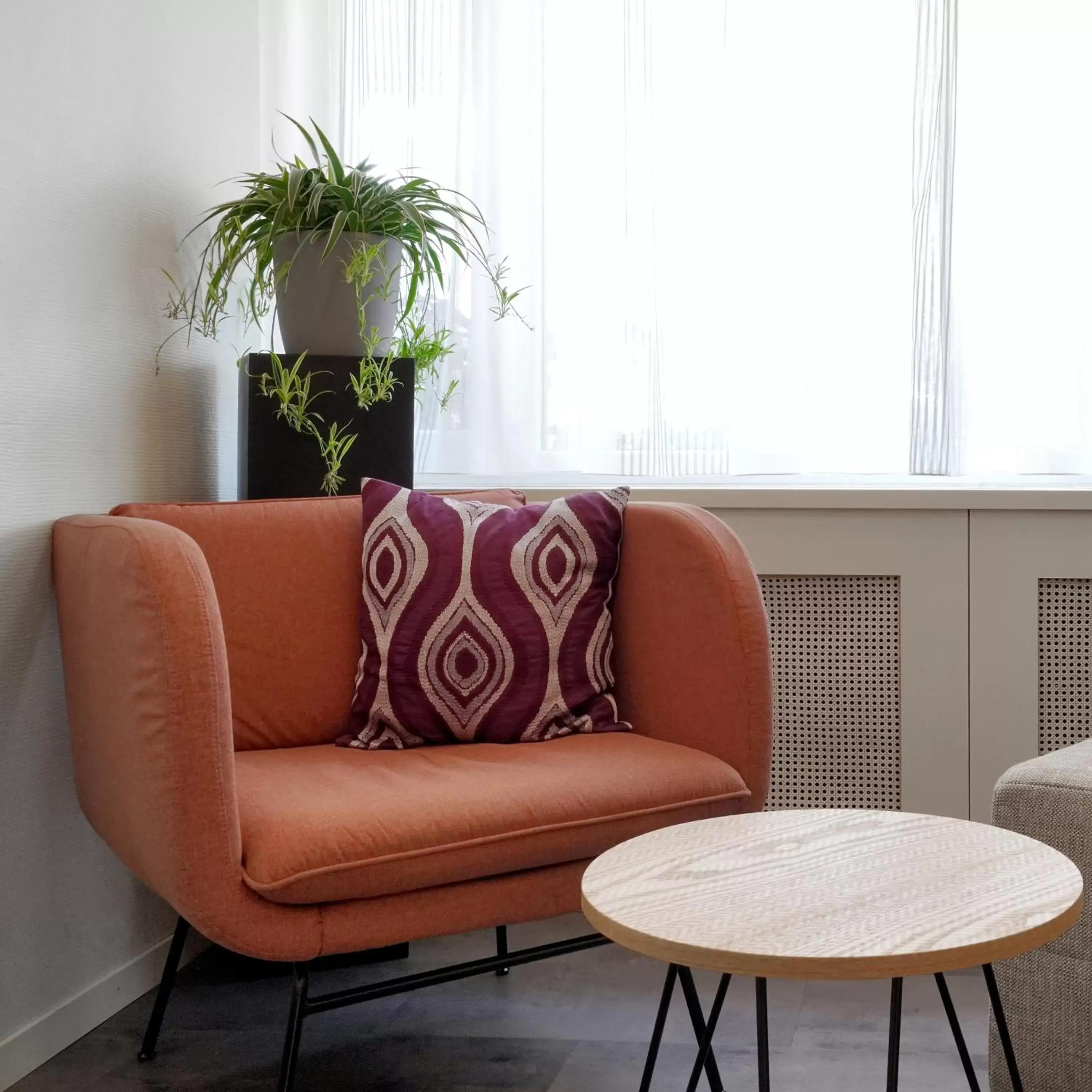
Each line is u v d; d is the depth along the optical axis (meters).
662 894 1.18
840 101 2.63
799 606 2.55
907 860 1.28
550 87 2.69
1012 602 2.46
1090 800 1.50
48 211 1.90
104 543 1.58
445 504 2.01
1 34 1.78
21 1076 1.82
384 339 2.36
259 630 1.94
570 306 2.71
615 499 2.01
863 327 2.65
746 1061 1.81
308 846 1.42
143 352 2.19
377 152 2.75
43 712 1.90
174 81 2.29
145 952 2.17
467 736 1.89
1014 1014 1.57
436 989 2.12
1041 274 2.57
